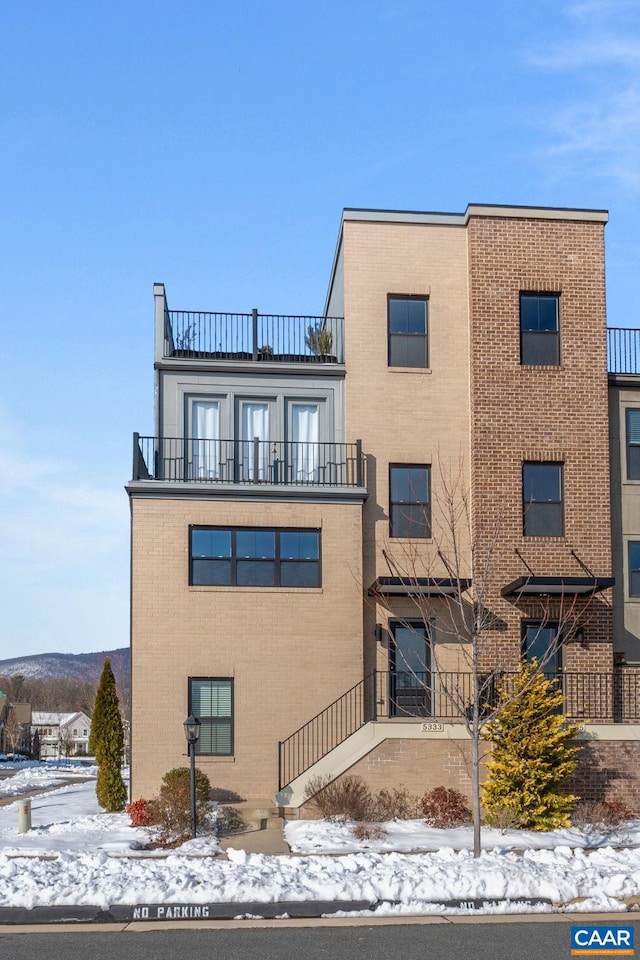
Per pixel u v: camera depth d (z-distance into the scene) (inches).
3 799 1277.1
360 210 1038.4
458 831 808.9
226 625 949.2
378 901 562.6
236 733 936.3
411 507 1007.0
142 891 557.0
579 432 1008.9
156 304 1019.9
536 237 1028.5
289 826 826.2
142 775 923.4
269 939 494.3
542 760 850.1
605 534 997.2
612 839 789.9
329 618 962.1
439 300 1034.7
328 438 1018.1
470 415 1013.2
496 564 979.3
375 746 880.3
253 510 967.6
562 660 981.8
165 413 1007.6
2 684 4963.1
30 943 488.7
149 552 949.2
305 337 1085.1
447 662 975.6
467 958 455.5
